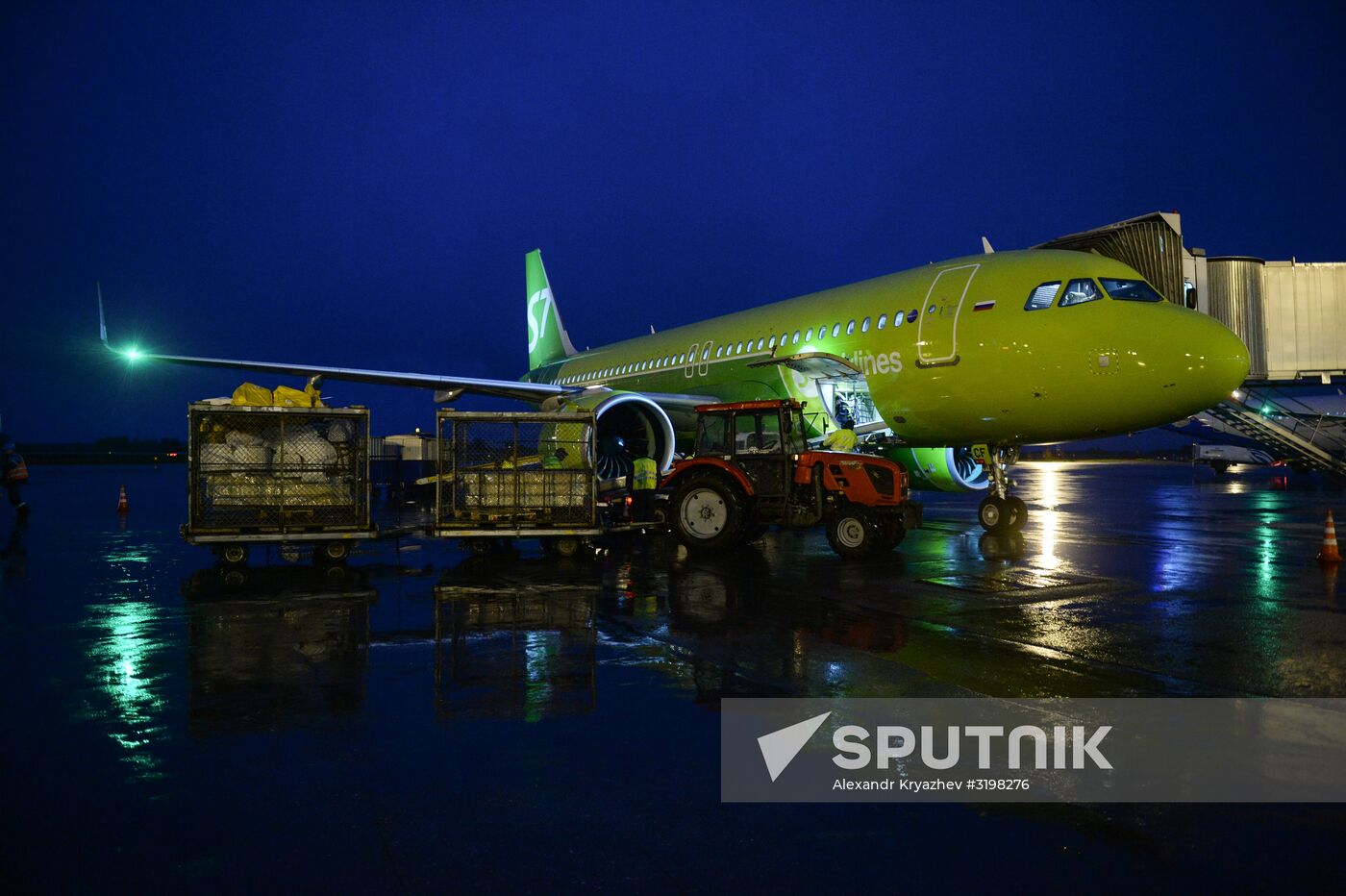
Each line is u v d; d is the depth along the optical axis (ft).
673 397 55.93
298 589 30.22
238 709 16.39
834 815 11.75
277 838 11.03
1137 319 38.86
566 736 14.82
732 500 38.65
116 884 9.91
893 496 37.76
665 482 41.60
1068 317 39.99
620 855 10.64
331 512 36.04
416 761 13.67
